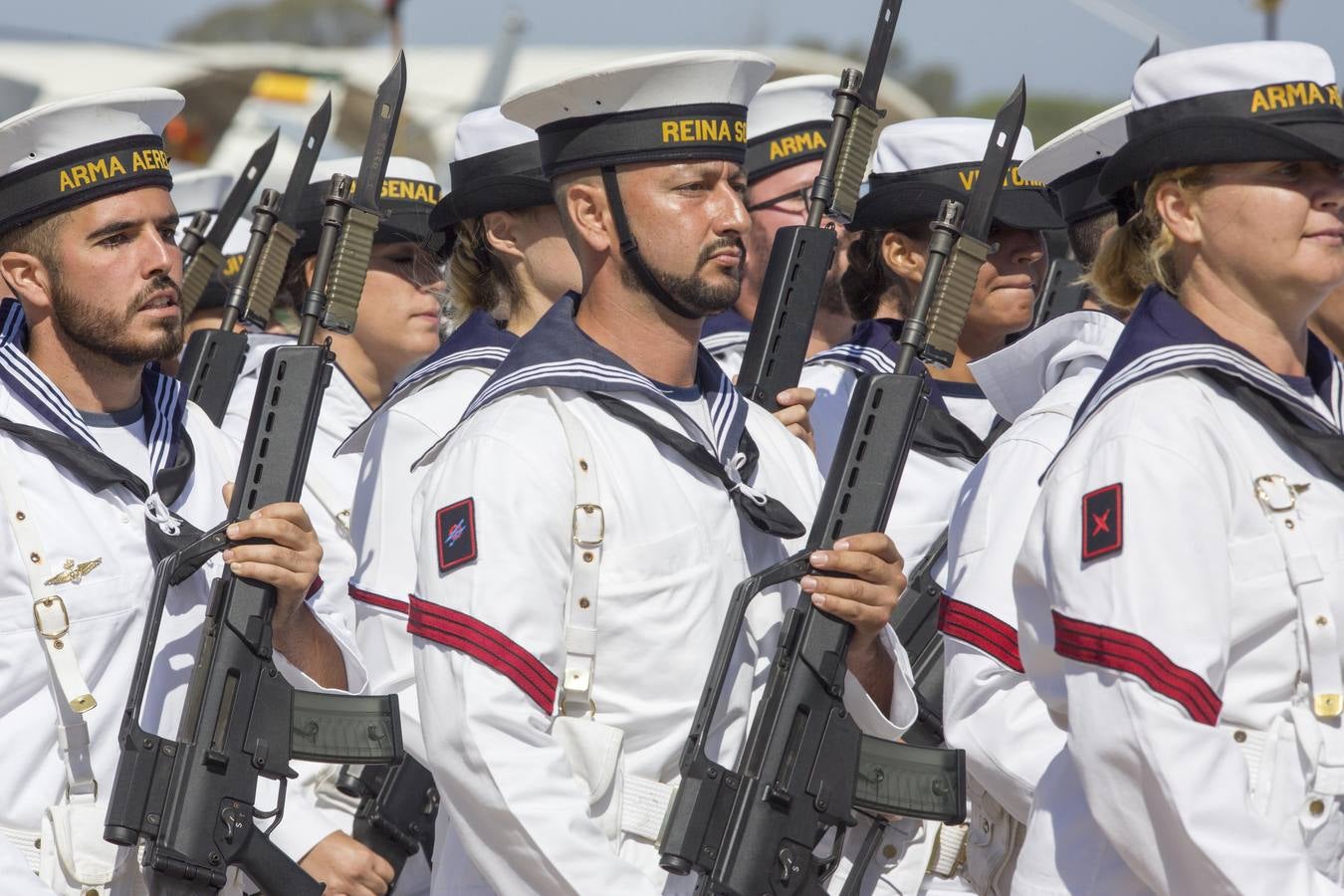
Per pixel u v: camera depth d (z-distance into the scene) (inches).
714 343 573.6
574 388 344.8
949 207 351.6
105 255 378.0
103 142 379.9
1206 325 309.6
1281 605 291.9
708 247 348.5
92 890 355.9
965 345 482.6
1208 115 309.1
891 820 378.0
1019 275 475.5
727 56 348.5
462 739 320.5
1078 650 289.3
